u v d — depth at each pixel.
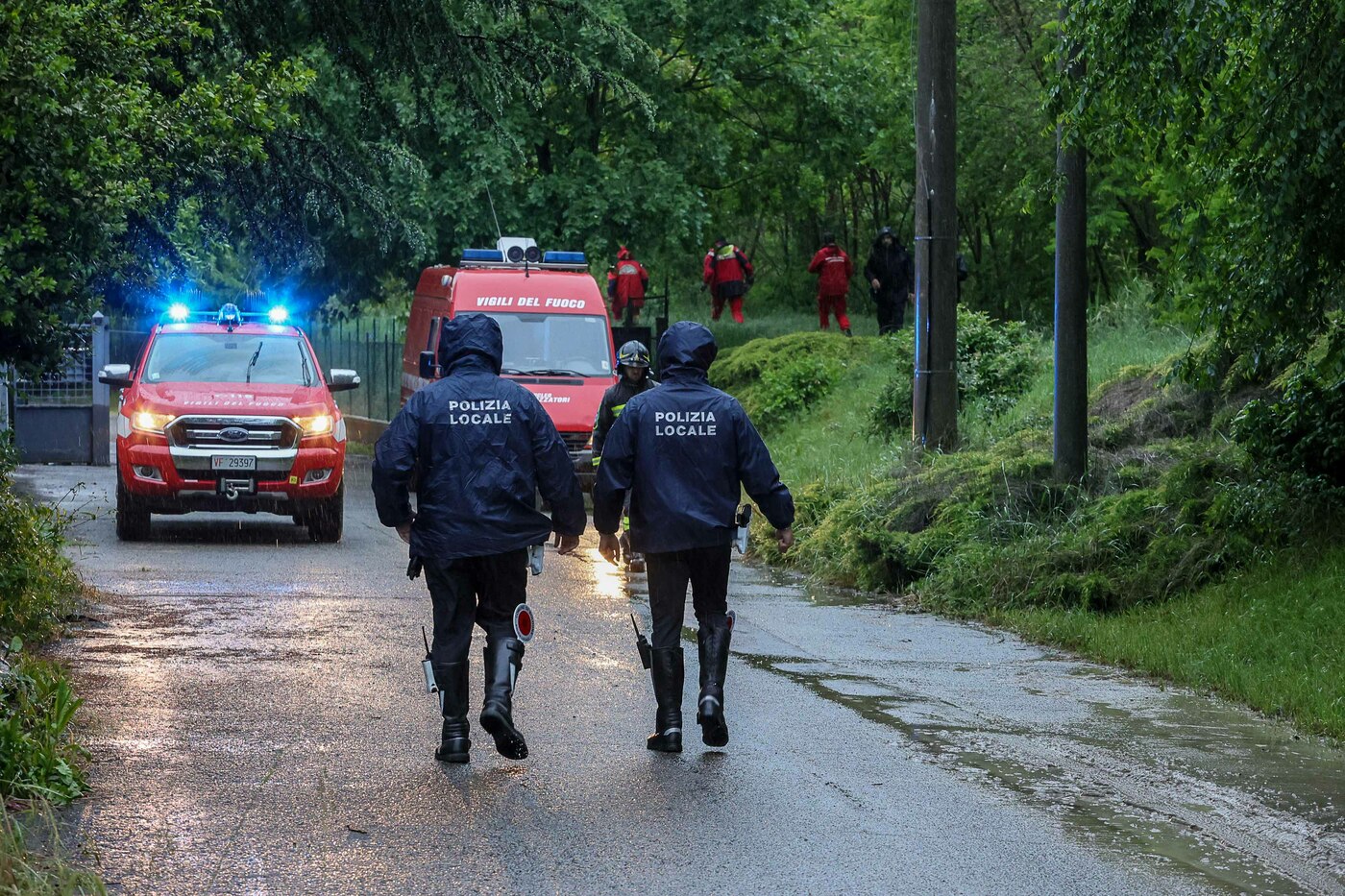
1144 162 16.27
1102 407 19.19
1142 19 11.94
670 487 8.89
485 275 25.86
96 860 6.60
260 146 13.95
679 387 9.07
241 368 20.19
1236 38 12.27
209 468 18.53
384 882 6.44
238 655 11.40
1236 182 12.94
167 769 8.14
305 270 34.88
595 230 35.72
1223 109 12.78
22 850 6.30
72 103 10.64
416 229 25.73
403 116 30.50
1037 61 33.78
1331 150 12.27
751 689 10.88
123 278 16.58
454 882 6.46
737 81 37.72
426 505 8.45
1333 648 11.38
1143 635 12.59
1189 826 7.61
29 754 7.57
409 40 22.30
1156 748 9.27
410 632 12.61
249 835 7.05
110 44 11.68
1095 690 11.16
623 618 13.70
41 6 10.61
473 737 9.16
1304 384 14.48
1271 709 10.31
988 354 23.81
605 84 25.17
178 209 21.72
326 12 22.19
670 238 36.41
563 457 8.61
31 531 11.57
